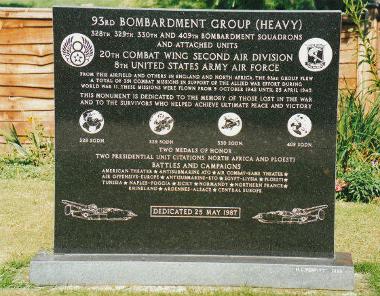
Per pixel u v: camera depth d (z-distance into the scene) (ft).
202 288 12.69
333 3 28.94
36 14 23.16
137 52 12.82
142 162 13.00
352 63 22.99
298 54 12.75
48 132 23.71
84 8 12.74
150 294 12.32
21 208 18.06
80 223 13.08
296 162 12.92
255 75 12.81
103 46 12.81
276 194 12.99
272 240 13.05
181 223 13.08
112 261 12.84
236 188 13.02
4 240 15.47
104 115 12.94
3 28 23.26
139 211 13.07
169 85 12.87
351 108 20.81
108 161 12.99
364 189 19.04
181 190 13.05
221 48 12.78
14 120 23.65
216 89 12.86
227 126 12.92
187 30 12.76
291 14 12.69
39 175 21.62
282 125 12.88
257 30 12.73
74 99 12.91
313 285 12.74
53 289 12.66
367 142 20.77
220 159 12.98
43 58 23.41
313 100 12.82
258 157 12.95
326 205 12.93
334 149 12.85
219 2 29.27
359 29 20.81
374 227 16.58
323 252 13.00
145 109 12.93
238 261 12.86
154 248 13.14
